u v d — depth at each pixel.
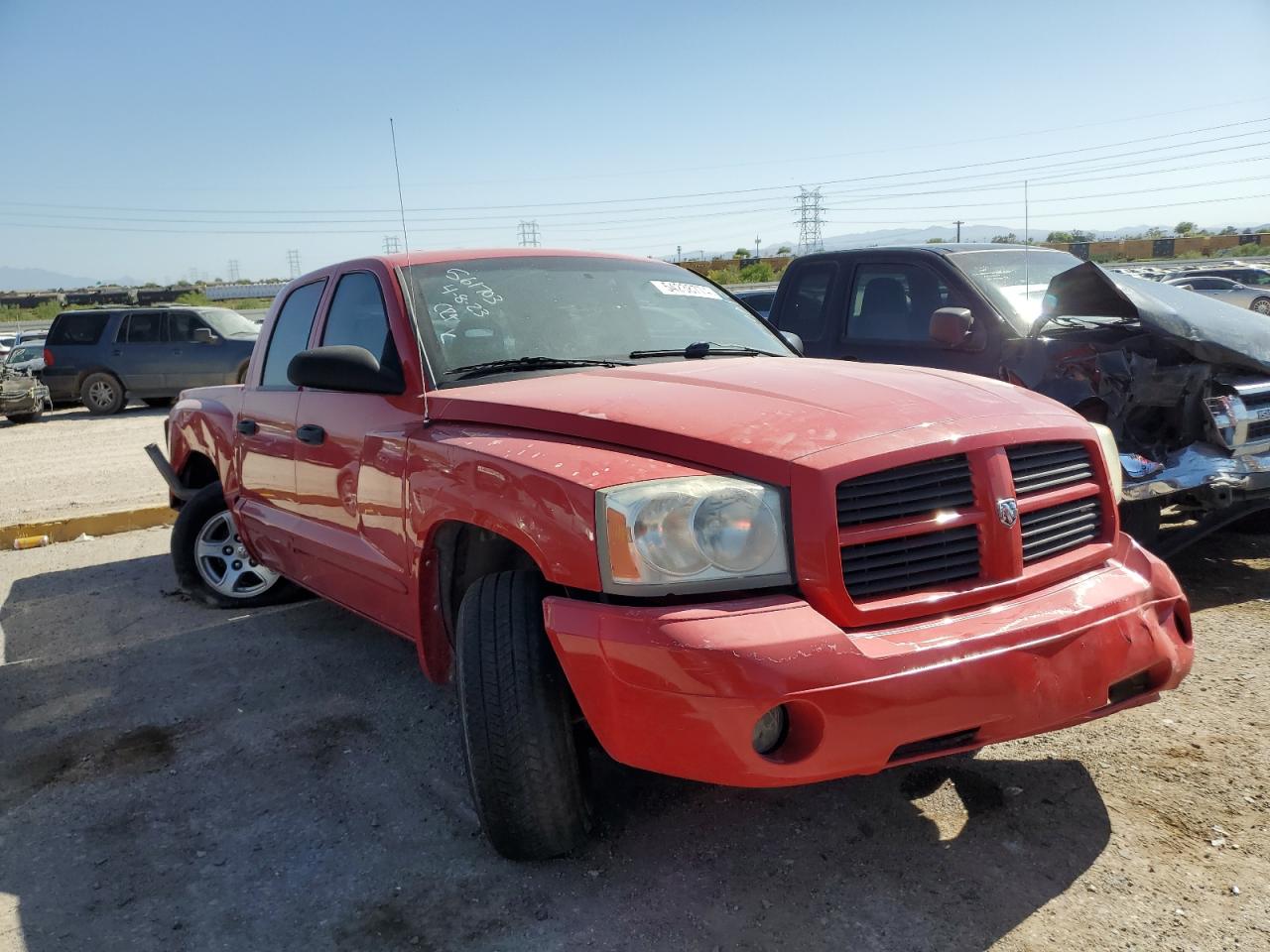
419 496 2.90
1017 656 2.25
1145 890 2.41
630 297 3.82
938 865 2.55
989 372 4.99
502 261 3.78
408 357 3.26
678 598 2.23
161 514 7.22
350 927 2.41
